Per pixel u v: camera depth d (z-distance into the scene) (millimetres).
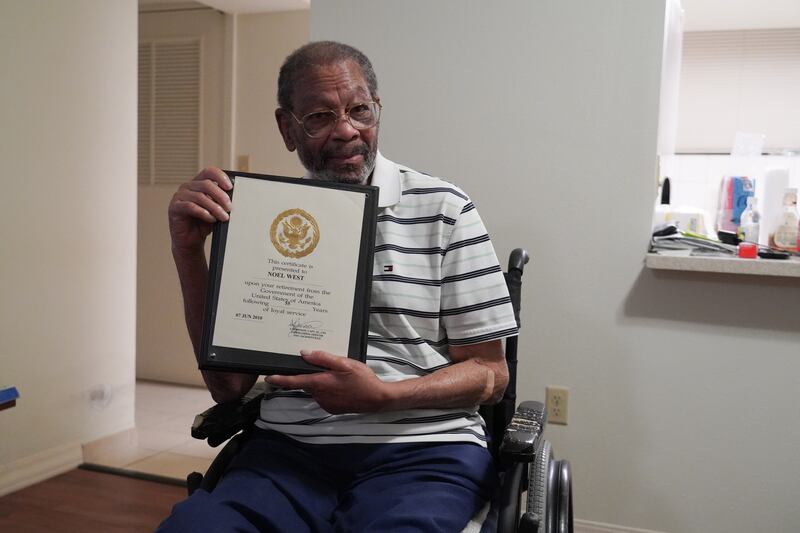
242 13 3541
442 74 2096
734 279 1912
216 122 3604
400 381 1095
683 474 1984
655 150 1945
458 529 1024
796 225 1986
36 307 2404
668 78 2148
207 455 2752
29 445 2410
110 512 2223
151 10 3689
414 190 1244
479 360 1206
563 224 2031
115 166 2709
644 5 1926
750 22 2537
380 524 980
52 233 2451
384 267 1196
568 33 1988
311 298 1069
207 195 1085
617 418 2025
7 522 2127
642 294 1984
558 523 1305
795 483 1902
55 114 2436
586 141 1996
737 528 1951
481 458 1159
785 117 2551
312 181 1101
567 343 2051
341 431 1149
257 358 1048
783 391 1897
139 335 3838
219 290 1057
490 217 2088
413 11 2107
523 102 2037
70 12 2473
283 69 1233
